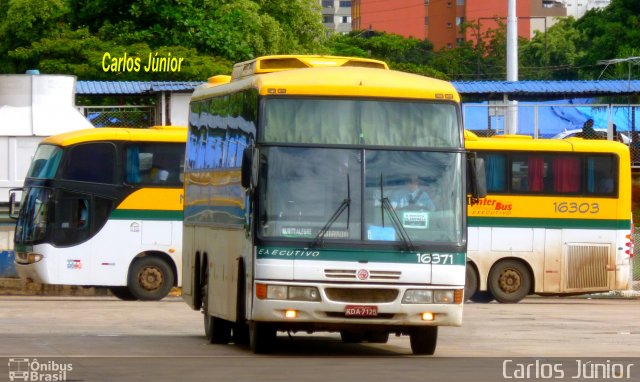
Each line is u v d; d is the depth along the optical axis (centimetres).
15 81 10250
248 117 4425
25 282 9181
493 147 8538
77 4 15212
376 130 4297
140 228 8219
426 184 4275
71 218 8156
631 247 8806
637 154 11762
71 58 14338
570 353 4603
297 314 4150
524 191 8538
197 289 5391
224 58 14512
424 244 4212
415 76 4491
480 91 11950
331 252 4166
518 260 8531
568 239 8544
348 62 4884
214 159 5062
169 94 11481
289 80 4306
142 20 14712
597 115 12725
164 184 8256
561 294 8606
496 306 8144
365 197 4228
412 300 4194
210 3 14850
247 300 4284
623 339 5353
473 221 8506
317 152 4250
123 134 8244
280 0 16925
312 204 4203
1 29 15288
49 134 10112
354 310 4159
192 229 5534
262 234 4166
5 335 5266
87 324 6053
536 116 11200
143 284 8212
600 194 8588
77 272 8150
